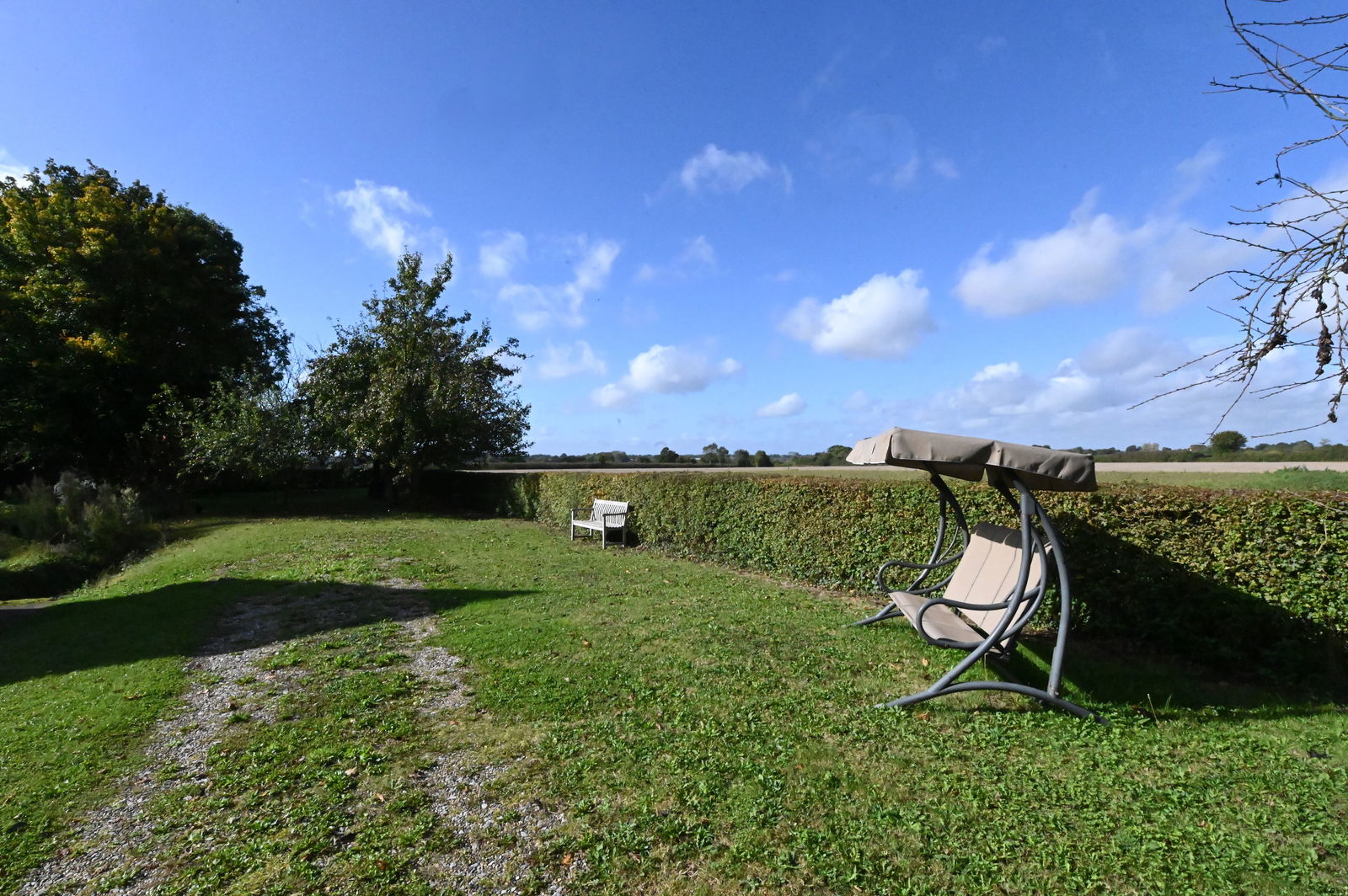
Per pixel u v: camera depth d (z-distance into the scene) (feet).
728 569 35.50
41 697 17.88
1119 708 15.85
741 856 10.23
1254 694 16.94
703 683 17.62
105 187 84.28
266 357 102.22
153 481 78.48
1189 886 9.46
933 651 20.44
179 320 81.25
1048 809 11.46
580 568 36.06
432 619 25.12
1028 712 15.67
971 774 12.73
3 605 32.65
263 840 10.95
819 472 47.83
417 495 80.59
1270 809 11.37
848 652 20.35
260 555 41.06
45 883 10.01
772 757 13.39
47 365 71.77
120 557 49.60
